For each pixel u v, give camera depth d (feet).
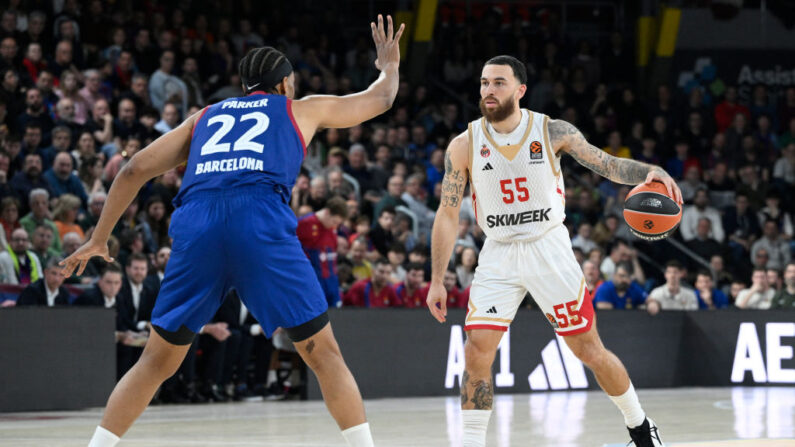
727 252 52.26
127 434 23.39
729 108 63.05
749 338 40.65
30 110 41.63
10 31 46.26
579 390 38.78
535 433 22.99
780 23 67.82
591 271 41.73
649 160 58.90
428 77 62.03
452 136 56.29
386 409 30.73
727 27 67.21
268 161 13.52
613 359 16.98
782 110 65.51
